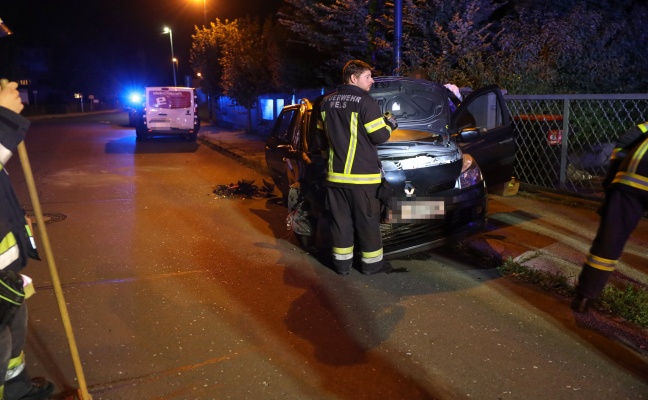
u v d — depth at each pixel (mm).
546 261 5289
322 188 5340
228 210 8227
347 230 4984
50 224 7457
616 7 11602
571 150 8680
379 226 4938
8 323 2496
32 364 3648
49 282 5180
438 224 5328
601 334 3898
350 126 4613
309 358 3699
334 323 4219
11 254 2627
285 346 3871
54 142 20625
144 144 19453
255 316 4375
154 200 9102
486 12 11562
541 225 6559
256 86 21938
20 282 2512
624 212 3201
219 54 27469
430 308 4426
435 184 5203
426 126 5910
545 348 3730
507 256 5480
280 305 4578
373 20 12359
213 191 9820
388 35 12586
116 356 3760
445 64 10562
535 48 10352
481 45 10961
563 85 10812
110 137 22891
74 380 3463
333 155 4758
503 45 10633
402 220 5113
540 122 8406
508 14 12523
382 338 3951
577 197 7781
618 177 3246
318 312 4422
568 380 3346
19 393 2971
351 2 11992
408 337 3951
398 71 10289
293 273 5336
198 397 3266
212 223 7426
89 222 7559
